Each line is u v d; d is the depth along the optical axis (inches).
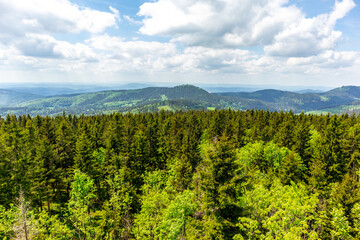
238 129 2642.7
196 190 1050.7
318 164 1491.1
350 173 1576.0
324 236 781.9
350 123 2923.2
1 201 1342.3
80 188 1274.6
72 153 2106.3
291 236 601.6
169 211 863.7
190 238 799.7
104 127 3245.6
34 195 1437.0
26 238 917.2
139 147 2022.6
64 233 1223.5
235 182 792.3
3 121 3341.5
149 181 1473.9
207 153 823.7
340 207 800.9
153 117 3902.6
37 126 3132.4
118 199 1245.7
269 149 1818.4
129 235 1235.9
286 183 1384.1
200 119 3850.9
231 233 765.3
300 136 2036.2
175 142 2354.8
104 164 1775.3
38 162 1571.1
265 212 791.7
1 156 1457.9
